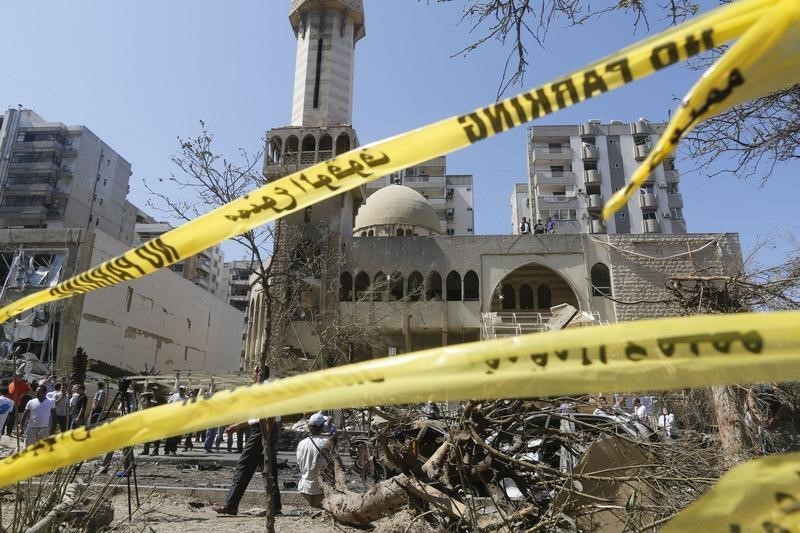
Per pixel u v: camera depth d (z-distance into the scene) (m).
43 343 23.97
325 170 1.69
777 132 6.28
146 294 31.22
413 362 1.21
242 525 6.51
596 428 4.56
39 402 10.17
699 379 1.06
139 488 8.61
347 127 35.03
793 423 6.09
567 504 3.85
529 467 4.04
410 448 4.76
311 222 33.00
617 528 4.12
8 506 5.02
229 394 1.33
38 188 49.41
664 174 54.25
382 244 32.72
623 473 4.28
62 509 3.98
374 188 66.44
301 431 16.09
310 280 27.52
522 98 1.43
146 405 10.95
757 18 1.17
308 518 7.08
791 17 1.11
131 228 61.06
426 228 39.28
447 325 31.16
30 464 1.39
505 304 35.16
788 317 1.07
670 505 3.80
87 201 52.72
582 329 1.14
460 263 32.38
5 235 26.39
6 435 12.59
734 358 1.05
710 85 1.14
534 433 4.62
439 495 4.39
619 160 55.59
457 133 1.52
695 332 1.08
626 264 30.47
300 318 26.75
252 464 7.25
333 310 26.39
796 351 1.04
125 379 10.42
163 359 33.31
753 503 1.22
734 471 1.26
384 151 1.62
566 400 4.82
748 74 1.13
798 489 1.19
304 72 38.19
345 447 10.20
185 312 36.59
